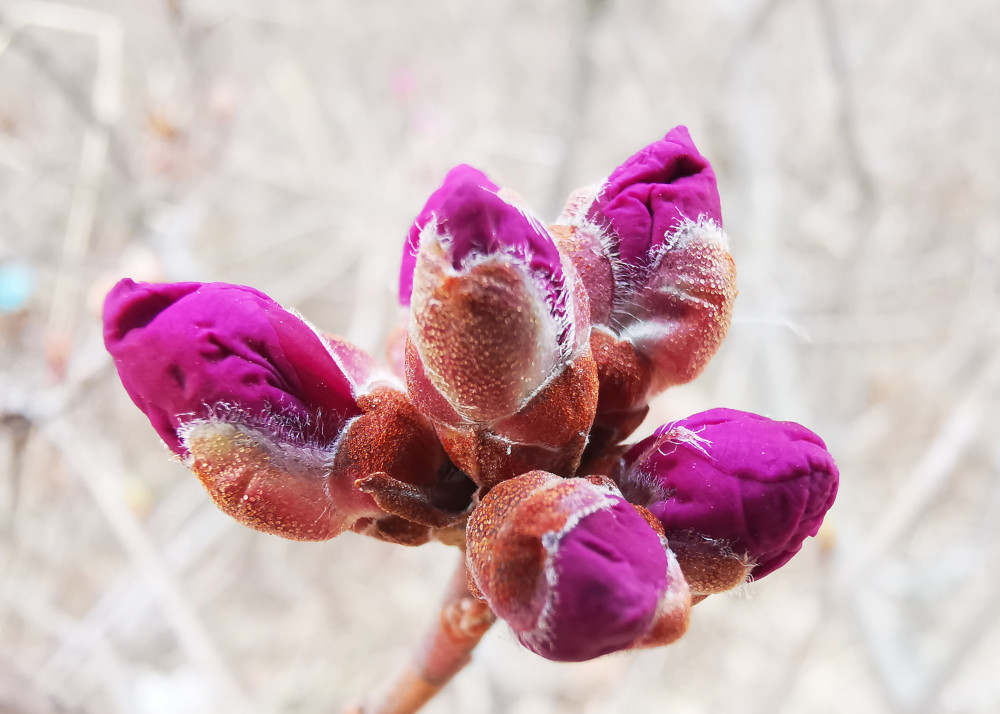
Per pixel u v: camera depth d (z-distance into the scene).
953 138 0.31
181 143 0.19
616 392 0.07
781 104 0.29
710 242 0.07
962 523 0.26
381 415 0.07
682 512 0.06
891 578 0.19
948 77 0.31
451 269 0.06
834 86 0.20
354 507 0.07
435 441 0.07
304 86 0.27
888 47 0.30
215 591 0.28
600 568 0.06
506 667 0.19
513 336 0.06
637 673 0.22
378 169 0.26
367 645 0.29
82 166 0.18
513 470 0.07
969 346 0.27
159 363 0.07
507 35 0.33
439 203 0.06
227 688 0.16
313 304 0.30
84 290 0.21
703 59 0.29
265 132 0.29
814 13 0.21
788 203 0.28
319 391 0.07
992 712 0.22
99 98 0.20
